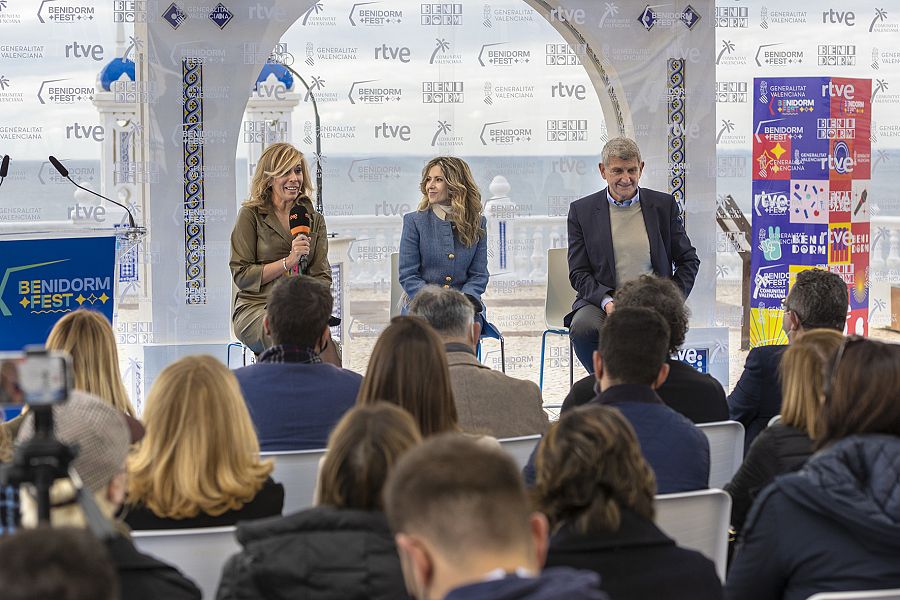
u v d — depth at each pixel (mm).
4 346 4836
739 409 3742
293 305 3406
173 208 5824
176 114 5773
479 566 1228
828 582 2080
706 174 6363
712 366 6242
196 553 2248
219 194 5879
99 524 1507
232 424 2408
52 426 1461
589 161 7074
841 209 6316
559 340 7164
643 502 1933
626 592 1844
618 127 6430
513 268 7410
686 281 5664
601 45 6195
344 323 6551
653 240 5617
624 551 1875
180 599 1825
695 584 1876
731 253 7410
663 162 6332
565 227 7488
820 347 2799
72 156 5957
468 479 1253
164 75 5730
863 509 2023
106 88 5914
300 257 5281
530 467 2639
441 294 3572
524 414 3355
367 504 1909
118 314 6141
